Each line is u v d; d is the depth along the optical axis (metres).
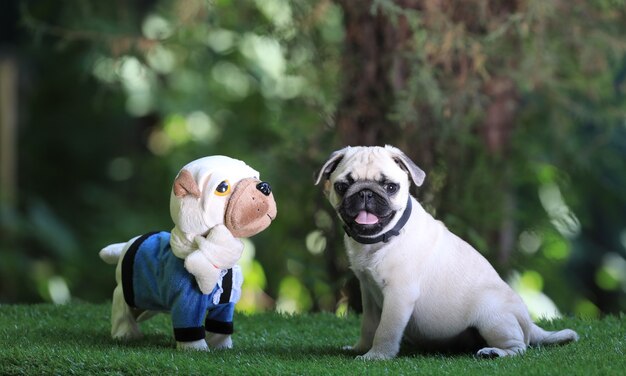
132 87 15.21
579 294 13.41
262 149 12.14
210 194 6.11
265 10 11.36
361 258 6.22
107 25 12.81
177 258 6.33
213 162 6.22
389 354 6.18
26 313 8.23
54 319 7.95
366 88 9.62
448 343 6.43
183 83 15.28
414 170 6.17
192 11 10.17
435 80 9.34
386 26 9.47
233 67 15.26
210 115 15.30
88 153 17.45
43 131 17.41
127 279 6.57
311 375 5.57
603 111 11.05
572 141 11.70
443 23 9.17
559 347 6.40
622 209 13.77
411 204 6.29
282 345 6.98
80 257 15.66
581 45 10.22
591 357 5.93
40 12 15.95
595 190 13.30
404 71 9.62
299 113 10.66
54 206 17.33
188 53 13.94
